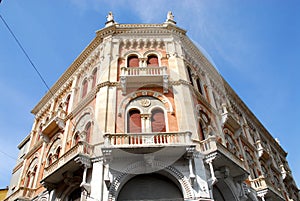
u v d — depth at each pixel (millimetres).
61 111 18391
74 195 13328
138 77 14680
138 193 11148
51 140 18531
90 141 13883
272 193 17016
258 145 22734
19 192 17172
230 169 13141
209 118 16094
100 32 19234
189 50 19594
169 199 11047
